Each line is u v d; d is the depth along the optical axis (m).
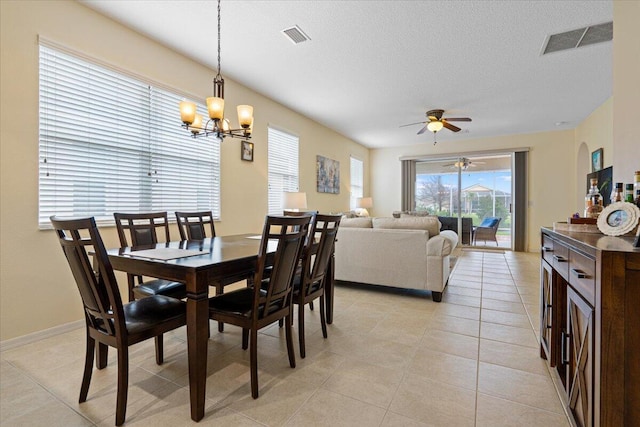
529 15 2.68
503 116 5.62
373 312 3.01
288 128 5.23
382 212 8.57
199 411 1.47
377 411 1.55
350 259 3.78
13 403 1.59
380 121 5.98
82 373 1.88
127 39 2.91
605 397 0.97
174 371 1.92
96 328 1.54
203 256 1.83
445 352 2.17
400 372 1.92
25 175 2.29
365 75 3.92
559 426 1.44
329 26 2.87
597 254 1.00
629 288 0.94
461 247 7.57
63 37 2.48
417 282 3.41
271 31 2.96
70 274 2.54
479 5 2.55
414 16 2.71
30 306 2.32
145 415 1.51
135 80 3.02
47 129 2.42
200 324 1.51
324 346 2.28
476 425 1.45
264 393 1.70
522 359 2.07
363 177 8.31
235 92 4.16
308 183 5.84
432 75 3.92
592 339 1.08
